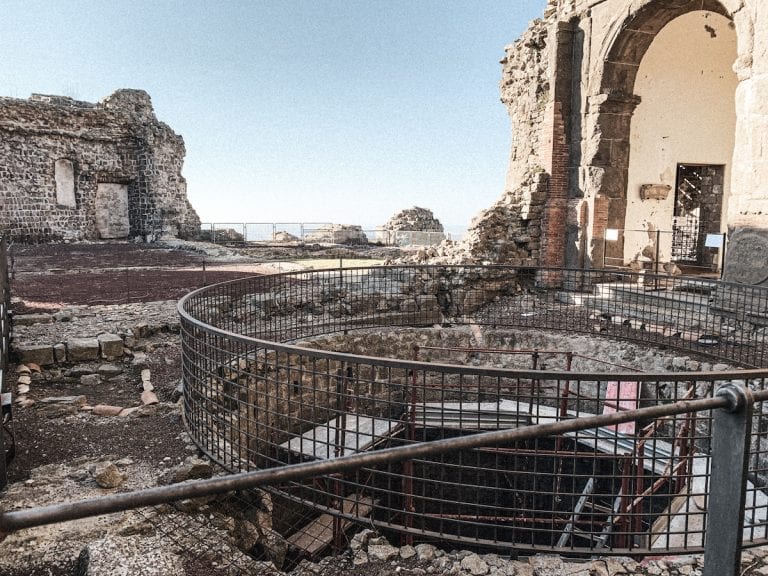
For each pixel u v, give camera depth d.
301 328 9.78
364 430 7.55
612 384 9.14
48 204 23.44
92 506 1.51
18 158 22.42
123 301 10.44
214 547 3.53
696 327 9.55
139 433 5.20
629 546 3.76
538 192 13.96
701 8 11.36
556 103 13.76
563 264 13.95
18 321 8.34
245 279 7.87
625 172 13.32
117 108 25.02
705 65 13.53
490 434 1.95
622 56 12.67
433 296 12.02
